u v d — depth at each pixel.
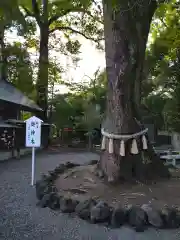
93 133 16.70
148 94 16.16
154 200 4.42
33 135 6.36
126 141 5.37
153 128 17.50
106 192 4.80
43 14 17.08
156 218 3.62
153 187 5.05
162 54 14.55
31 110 16.48
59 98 18.66
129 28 5.45
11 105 13.86
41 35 17.50
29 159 11.55
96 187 5.05
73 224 3.83
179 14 12.55
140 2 5.35
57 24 19.45
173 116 12.64
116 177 5.18
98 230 3.62
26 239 3.39
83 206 4.10
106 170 5.38
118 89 5.46
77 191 4.95
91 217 3.82
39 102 17.45
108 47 5.63
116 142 5.39
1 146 12.18
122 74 5.41
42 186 5.23
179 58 13.47
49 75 18.55
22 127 13.14
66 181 5.59
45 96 17.58
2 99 12.05
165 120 13.64
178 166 8.55
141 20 5.74
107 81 5.76
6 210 4.50
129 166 5.33
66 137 19.27
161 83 14.22
